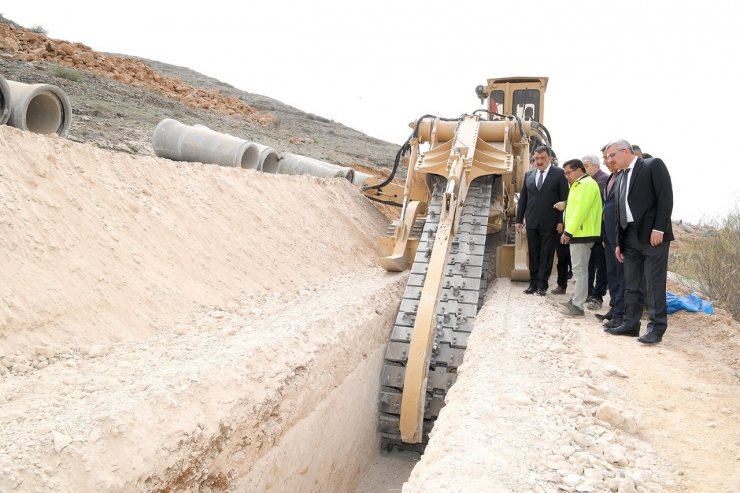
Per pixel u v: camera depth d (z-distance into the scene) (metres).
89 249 5.58
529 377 4.60
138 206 6.70
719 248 9.52
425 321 7.08
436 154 9.66
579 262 6.64
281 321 6.14
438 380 7.12
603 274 7.34
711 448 3.59
